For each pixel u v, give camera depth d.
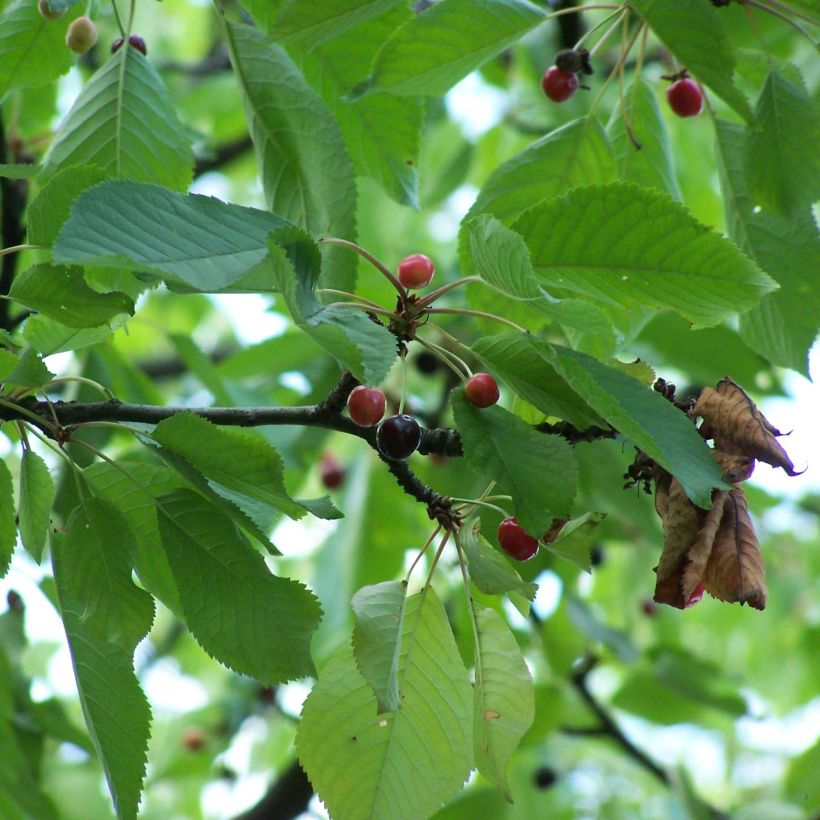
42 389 0.98
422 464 1.37
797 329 1.10
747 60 1.09
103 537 0.97
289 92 1.06
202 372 1.24
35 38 1.11
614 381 0.95
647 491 0.96
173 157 1.05
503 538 0.98
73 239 0.87
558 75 1.09
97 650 0.99
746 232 1.10
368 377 0.90
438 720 0.99
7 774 1.22
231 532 0.97
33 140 1.26
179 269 0.88
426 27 1.03
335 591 1.43
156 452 0.96
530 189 1.08
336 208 1.06
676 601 0.95
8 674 1.23
